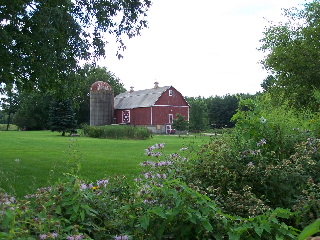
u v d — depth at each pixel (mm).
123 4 13547
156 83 59219
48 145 22141
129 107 59094
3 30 10953
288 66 15445
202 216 2754
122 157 14320
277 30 16750
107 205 3111
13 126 82875
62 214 2783
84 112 72062
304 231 1310
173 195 2789
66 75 13273
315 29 15852
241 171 3936
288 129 4738
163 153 4465
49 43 11820
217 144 4395
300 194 3691
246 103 4957
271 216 2697
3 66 11406
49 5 12359
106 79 78625
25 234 2107
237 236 2596
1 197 2555
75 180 3096
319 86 15188
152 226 2875
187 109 57125
